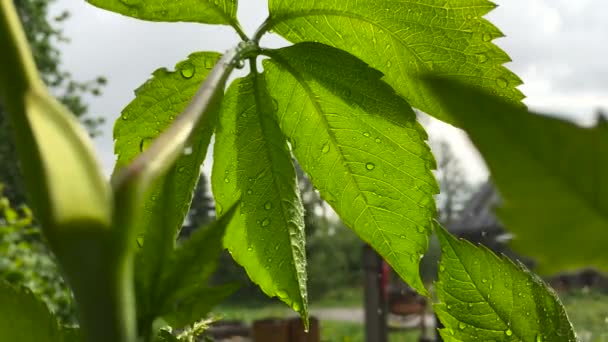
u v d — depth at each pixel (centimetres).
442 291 18
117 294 8
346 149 24
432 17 22
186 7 22
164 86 23
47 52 652
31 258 167
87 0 22
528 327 17
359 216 24
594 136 5
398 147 23
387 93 23
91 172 8
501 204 5
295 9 23
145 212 13
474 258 18
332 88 23
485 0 22
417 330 332
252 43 22
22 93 8
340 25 23
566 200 5
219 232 11
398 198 24
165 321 10
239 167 23
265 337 195
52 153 8
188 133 11
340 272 764
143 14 22
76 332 11
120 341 8
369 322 301
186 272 10
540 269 5
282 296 23
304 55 23
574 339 17
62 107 9
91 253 8
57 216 8
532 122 5
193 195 21
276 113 24
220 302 11
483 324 17
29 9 623
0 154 354
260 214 23
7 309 11
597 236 5
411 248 23
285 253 23
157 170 9
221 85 13
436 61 23
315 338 201
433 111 24
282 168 23
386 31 23
